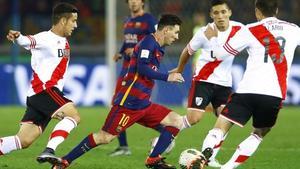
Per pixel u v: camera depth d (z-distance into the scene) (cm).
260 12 2606
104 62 6081
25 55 6247
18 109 5859
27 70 6228
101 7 7081
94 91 6072
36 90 2680
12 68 6238
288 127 4725
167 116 2758
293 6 6725
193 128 4612
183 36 6359
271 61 2536
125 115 2666
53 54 2683
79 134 4275
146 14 3525
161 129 2773
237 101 2553
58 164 2600
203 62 3155
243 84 2552
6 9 7219
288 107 5966
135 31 3491
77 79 6097
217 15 3033
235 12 6278
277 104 2534
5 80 6244
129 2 3516
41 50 2678
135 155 3384
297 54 5956
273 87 2517
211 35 3095
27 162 3103
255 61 2548
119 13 5925
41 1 7288
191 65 5959
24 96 6222
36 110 2691
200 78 3159
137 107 2672
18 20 6781
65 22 2700
